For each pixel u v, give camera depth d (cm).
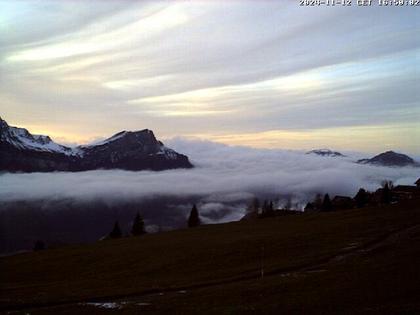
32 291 5622
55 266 7650
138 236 10900
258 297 4072
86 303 4691
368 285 3947
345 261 5366
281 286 4375
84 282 6109
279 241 7281
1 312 4550
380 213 9344
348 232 7362
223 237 8662
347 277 4362
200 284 5147
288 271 5316
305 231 8075
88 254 8381
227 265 6153
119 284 5678
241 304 3897
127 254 7881
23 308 4681
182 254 7212
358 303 3462
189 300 4322
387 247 5825
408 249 5453
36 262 8194
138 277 6081
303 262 5634
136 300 4641
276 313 3481
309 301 3691
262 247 6969
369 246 6119
